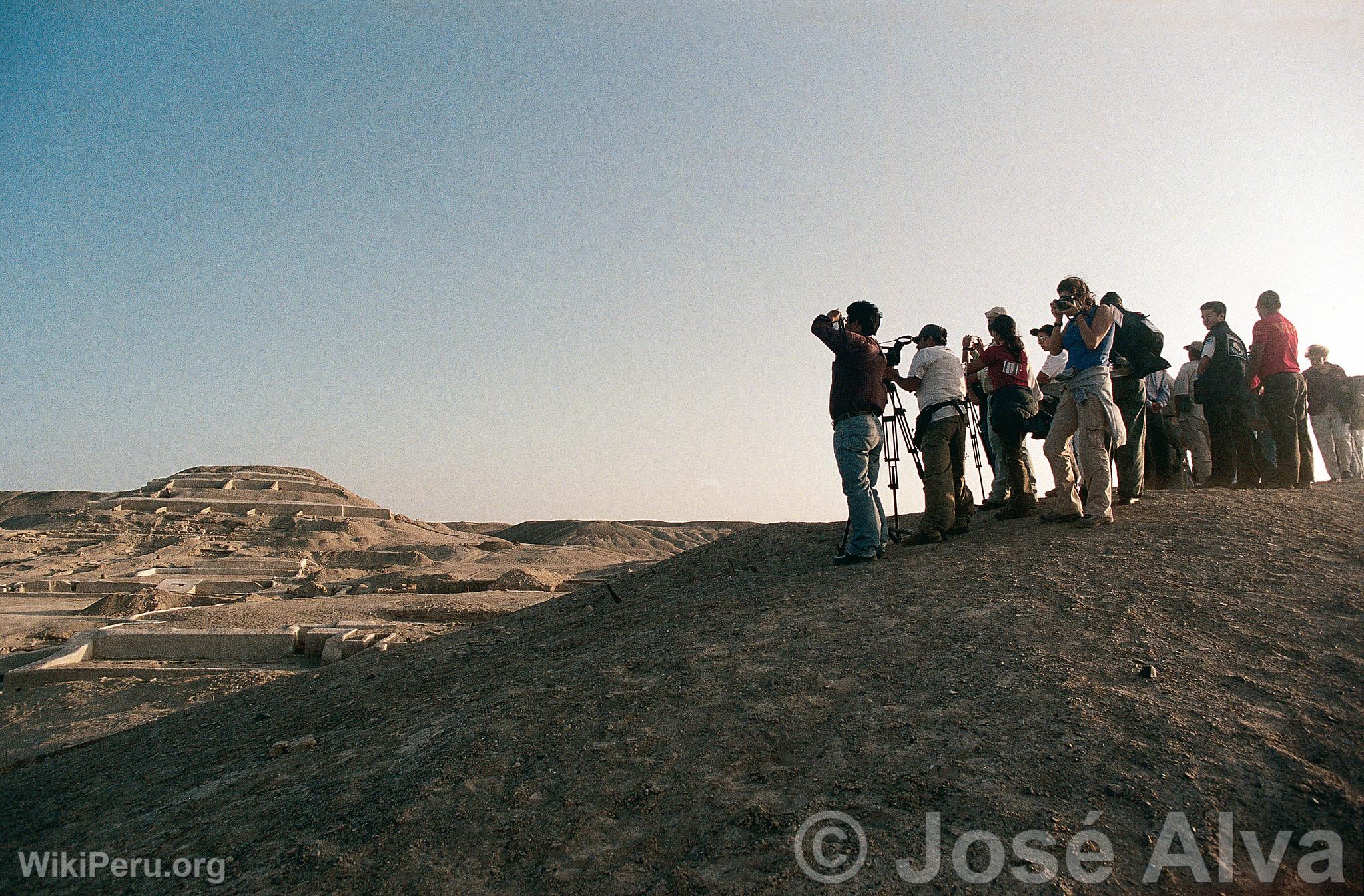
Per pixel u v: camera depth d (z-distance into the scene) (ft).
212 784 16.63
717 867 10.43
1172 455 32.91
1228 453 29.78
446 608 52.01
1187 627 15.11
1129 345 24.29
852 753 12.44
